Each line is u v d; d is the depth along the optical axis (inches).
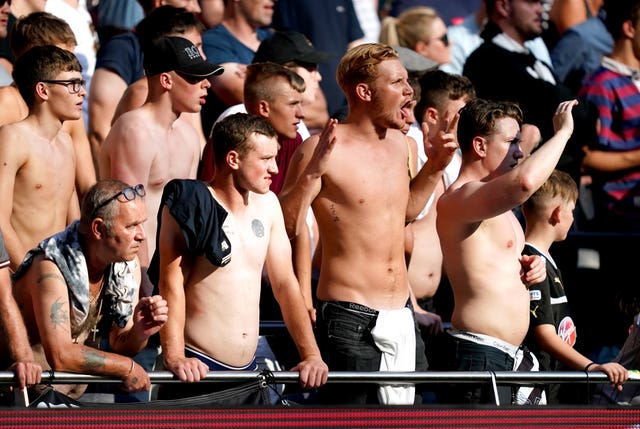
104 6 1267.2
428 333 960.9
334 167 850.8
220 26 1250.0
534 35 1268.5
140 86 1034.1
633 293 1024.9
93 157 1140.5
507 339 865.5
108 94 1135.6
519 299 870.4
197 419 689.0
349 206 852.6
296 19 1417.3
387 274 860.6
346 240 853.8
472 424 709.9
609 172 1238.3
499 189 822.5
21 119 970.1
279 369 898.1
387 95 855.1
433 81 1069.1
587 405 719.7
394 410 703.7
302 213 828.6
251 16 1246.3
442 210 868.0
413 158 944.3
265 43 1103.0
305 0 1414.9
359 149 861.2
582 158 1242.0
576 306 1069.8
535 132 982.4
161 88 940.0
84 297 759.1
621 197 1237.1
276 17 1422.2
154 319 747.4
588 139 1242.0
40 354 783.1
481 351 858.8
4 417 673.0
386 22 1373.0
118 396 866.1
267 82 994.1
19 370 721.0
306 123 1259.2
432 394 1035.3
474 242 862.5
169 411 687.1
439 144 865.5
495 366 858.8
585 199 1245.1
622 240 1081.4
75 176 988.6
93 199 759.1
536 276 871.1
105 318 783.7
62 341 745.6
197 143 986.7
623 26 1255.5
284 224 832.9
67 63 900.6
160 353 864.3
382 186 858.8
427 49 1350.9
